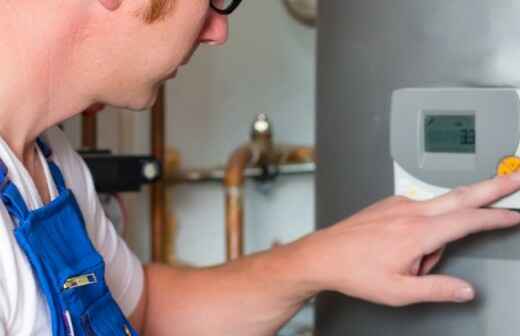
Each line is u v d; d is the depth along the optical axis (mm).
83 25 686
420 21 875
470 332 854
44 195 787
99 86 723
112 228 950
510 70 806
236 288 943
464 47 838
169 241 1769
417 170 831
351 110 964
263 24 1847
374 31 926
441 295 783
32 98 709
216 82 1802
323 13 1017
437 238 770
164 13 700
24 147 745
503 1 808
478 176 804
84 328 721
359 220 841
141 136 1713
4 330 648
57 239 721
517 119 784
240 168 1669
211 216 1813
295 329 1838
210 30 779
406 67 890
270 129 1756
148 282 987
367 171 947
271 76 1863
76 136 1603
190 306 958
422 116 825
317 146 1041
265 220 1844
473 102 801
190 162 1778
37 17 680
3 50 690
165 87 1719
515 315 823
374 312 951
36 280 685
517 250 817
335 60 988
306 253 873
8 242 655
